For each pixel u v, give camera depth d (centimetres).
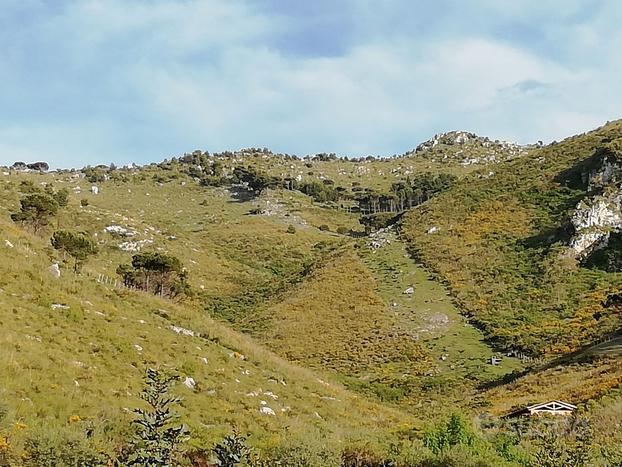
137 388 2022
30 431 1229
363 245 10794
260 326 8200
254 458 1323
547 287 7744
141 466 951
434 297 8206
